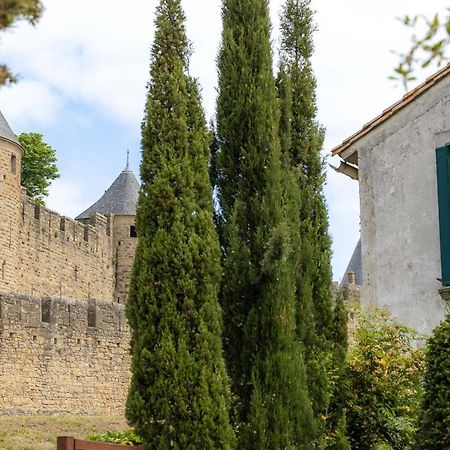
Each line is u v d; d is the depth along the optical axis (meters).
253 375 14.16
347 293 43.84
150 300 13.70
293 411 14.19
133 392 13.54
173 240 13.84
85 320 36.88
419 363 16.36
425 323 17.03
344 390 16.34
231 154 15.31
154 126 14.43
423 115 17.58
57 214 52.84
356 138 18.23
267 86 15.52
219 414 13.33
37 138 66.25
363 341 16.83
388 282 17.58
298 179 16.62
